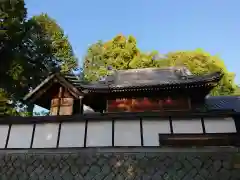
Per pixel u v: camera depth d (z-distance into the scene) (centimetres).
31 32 2709
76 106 1304
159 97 1284
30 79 2511
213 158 814
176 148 848
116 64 2891
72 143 920
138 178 815
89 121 955
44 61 2791
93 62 3083
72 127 953
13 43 2414
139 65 2809
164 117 916
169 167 819
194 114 895
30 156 922
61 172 870
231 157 805
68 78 1260
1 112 2019
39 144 939
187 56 3186
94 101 1408
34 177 880
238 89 3050
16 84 2400
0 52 2322
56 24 3011
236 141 836
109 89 1262
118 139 901
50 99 1349
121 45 3067
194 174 796
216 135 849
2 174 910
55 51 2856
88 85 1297
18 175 896
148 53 3088
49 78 1241
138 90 1255
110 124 934
